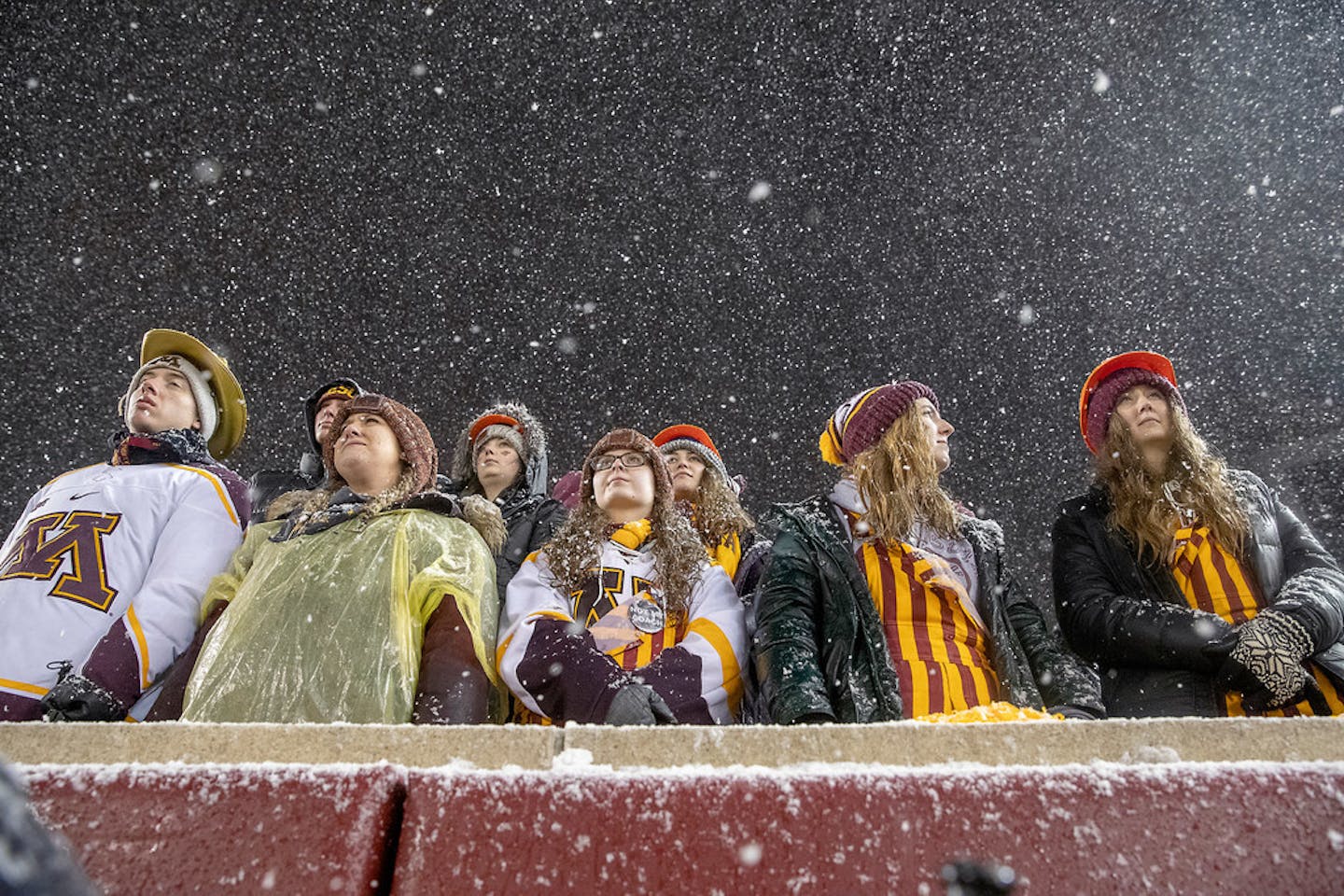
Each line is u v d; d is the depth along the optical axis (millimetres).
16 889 415
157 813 1435
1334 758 1774
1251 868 1421
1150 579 3240
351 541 2789
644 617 2930
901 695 2768
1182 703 2906
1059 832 1443
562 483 5074
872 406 3457
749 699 3000
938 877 1403
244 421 4090
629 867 1407
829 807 1458
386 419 3232
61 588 2828
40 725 1802
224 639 2586
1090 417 3727
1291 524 3332
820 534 3090
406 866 1407
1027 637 3055
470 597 2693
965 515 3402
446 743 1782
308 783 1467
